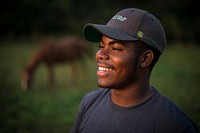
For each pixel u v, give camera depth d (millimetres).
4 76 10102
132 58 1316
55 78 10062
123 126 1340
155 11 23406
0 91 7879
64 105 6582
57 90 8180
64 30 22422
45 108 6316
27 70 8594
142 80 1379
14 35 21547
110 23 1390
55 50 9375
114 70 1315
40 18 21969
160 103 1361
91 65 13008
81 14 23016
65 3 22125
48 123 5438
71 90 8156
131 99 1373
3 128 5145
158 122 1307
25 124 5375
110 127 1363
